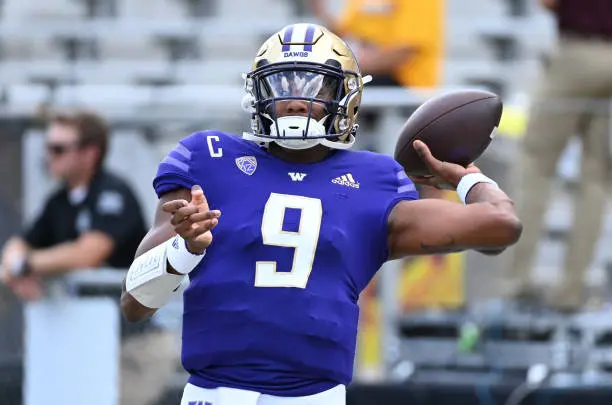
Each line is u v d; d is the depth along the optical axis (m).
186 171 11.52
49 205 20.12
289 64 11.45
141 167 22.22
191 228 10.39
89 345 19.69
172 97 22.84
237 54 32.88
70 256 19.62
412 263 23.36
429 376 21.42
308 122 11.34
